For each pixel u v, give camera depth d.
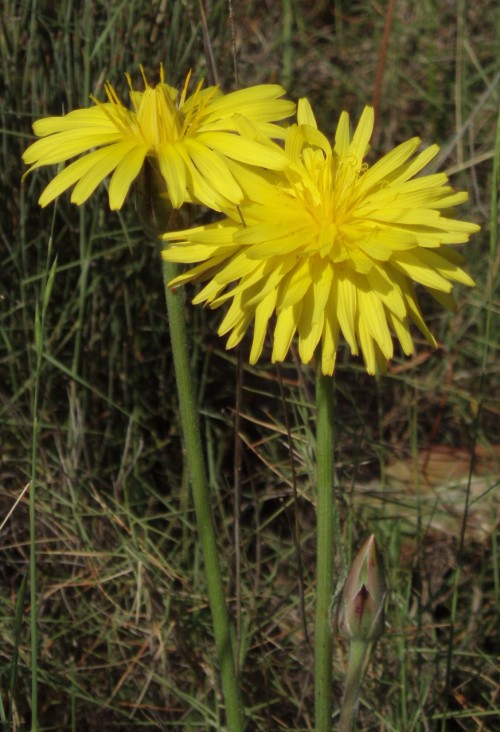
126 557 0.32
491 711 0.30
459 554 0.28
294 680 0.32
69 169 0.23
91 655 0.32
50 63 0.34
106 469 0.34
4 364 0.34
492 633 0.33
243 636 0.31
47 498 0.33
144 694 0.31
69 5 0.33
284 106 0.24
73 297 0.34
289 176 0.24
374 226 0.23
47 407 0.34
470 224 0.23
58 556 0.33
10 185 0.34
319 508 0.24
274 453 0.35
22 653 0.31
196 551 0.33
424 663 0.31
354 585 0.25
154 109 0.23
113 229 0.35
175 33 0.35
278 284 0.23
